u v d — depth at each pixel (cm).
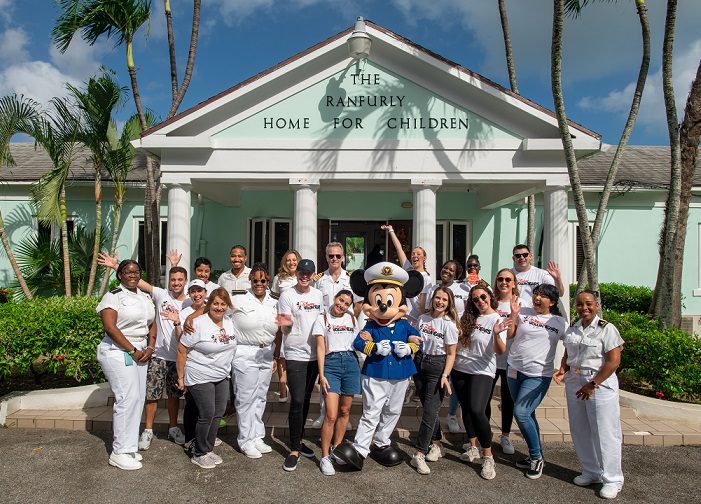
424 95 855
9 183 1280
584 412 484
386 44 827
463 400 518
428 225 842
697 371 704
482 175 840
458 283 635
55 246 1251
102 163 1120
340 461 496
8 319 707
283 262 650
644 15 856
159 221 1110
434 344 514
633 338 780
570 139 764
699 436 603
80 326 738
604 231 1301
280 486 473
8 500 443
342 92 852
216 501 444
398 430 606
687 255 1304
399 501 447
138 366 514
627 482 498
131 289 518
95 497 449
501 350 493
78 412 659
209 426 506
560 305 816
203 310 506
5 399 657
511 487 478
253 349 532
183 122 827
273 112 855
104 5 985
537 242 1255
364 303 533
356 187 1016
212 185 1011
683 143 897
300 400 515
